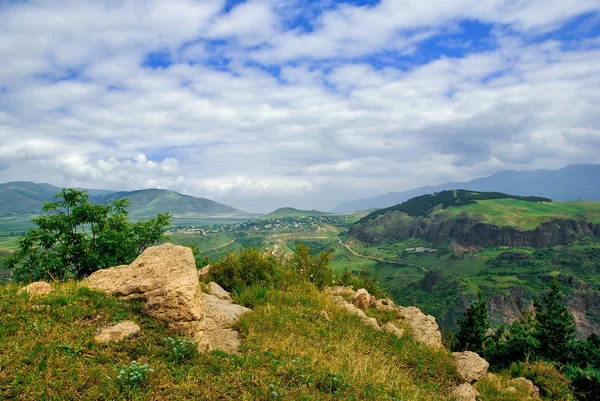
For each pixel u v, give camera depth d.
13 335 7.59
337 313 16.86
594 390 21.55
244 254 21.31
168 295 9.58
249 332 11.93
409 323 19.17
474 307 39.56
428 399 10.51
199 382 7.68
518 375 20.83
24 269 16.98
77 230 19.17
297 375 8.97
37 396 6.11
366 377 10.27
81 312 9.03
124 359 7.93
